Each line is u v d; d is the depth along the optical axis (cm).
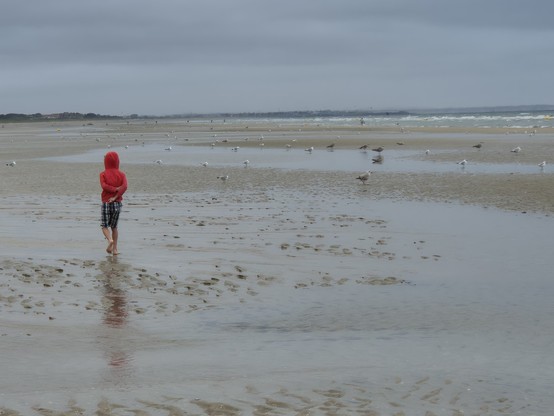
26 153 5403
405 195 2495
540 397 678
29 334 890
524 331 922
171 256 1422
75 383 705
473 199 2342
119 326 942
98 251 1467
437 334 913
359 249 1520
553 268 1316
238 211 2119
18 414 615
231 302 1088
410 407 646
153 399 658
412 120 14812
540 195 2364
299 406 645
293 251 1493
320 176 3212
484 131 7431
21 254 1411
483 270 1312
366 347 853
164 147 6100
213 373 745
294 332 928
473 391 694
